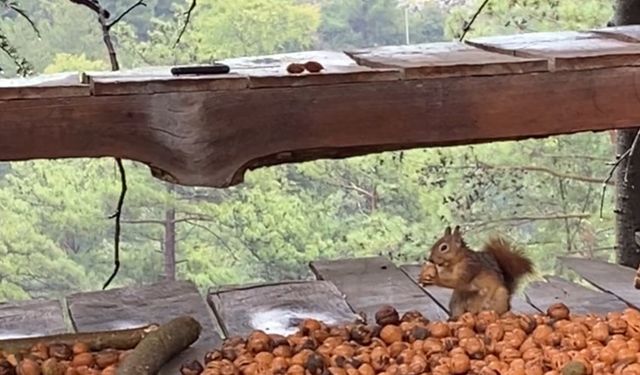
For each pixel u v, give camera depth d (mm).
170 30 6965
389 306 2973
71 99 2357
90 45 7121
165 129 2387
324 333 2795
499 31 6398
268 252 7324
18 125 2346
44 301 3340
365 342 2756
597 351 2609
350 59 2730
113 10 7199
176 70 2500
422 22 7668
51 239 7422
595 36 2951
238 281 7301
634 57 2518
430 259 2777
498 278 2783
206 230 7445
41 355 2723
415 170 6867
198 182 2404
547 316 2850
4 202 7371
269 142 2426
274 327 3043
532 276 2850
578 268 3557
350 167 7301
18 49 6852
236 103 2398
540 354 2625
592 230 7012
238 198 7391
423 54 2711
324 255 7230
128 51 7004
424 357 2643
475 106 2480
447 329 2746
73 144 2373
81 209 7379
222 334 3018
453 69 2463
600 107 2523
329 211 7320
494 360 2643
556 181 6965
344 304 3209
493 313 2775
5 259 7336
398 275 3467
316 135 2439
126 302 3279
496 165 6824
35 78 2520
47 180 7395
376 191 7188
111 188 7395
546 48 2680
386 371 2600
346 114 2439
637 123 2543
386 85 2443
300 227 7273
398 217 7039
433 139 2484
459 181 6828
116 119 2377
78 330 3068
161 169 2406
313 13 7266
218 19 6992
